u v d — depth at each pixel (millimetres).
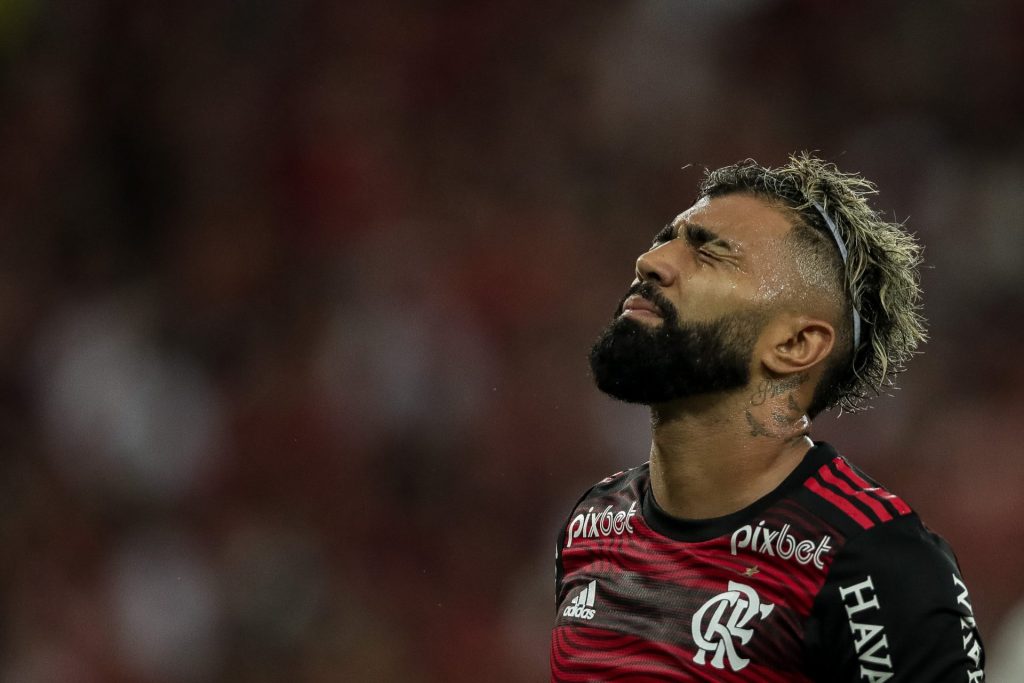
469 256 41281
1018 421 35375
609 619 8219
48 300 40094
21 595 32000
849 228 8383
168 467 34469
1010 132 45062
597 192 44219
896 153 44250
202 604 31469
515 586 32625
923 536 7855
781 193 8383
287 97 46656
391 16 49000
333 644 30891
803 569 7719
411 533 33438
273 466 35000
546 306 39969
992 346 37969
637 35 46719
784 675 7695
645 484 8805
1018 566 32312
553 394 36500
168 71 46812
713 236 8203
